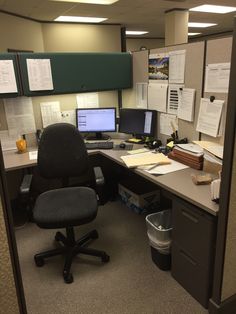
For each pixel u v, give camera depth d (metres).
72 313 1.63
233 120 1.22
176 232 1.73
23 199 1.95
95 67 2.62
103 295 1.75
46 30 6.45
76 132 2.12
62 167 2.13
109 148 2.52
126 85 2.85
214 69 1.89
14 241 1.11
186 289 1.75
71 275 1.87
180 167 1.95
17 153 2.51
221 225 1.38
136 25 7.52
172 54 2.26
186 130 2.26
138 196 2.64
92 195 2.01
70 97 2.84
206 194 1.54
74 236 2.20
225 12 6.26
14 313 1.18
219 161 1.72
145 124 2.67
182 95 2.23
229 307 1.56
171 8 5.75
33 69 2.35
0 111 2.53
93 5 5.12
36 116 2.71
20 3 4.71
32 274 1.95
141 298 1.71
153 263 2.02
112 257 2.09
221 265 1.44
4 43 5.28
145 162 2.03
